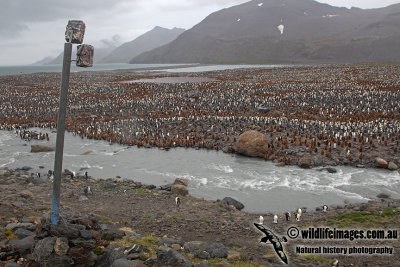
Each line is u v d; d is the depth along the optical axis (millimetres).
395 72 119812
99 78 146500
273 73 141875
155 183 30844
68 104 74000
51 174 31516
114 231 14648
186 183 30047
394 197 26578
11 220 15898
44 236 11945
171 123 54062
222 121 53500
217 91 86250
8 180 28766
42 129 54625
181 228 19172
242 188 29266
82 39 10805
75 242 11664
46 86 111562
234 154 40156
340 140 40969
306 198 26766
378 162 33969
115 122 56344
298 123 49938
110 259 11852
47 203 22031
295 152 37781
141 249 13180
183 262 12156
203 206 24016
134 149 42969
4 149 42844
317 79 108375
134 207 23219
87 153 41000
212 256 14305
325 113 57625
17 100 80750
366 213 21203
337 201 26062
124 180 30641
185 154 40531
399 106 59594
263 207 25031
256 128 47781
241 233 18719
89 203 23578
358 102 65375
